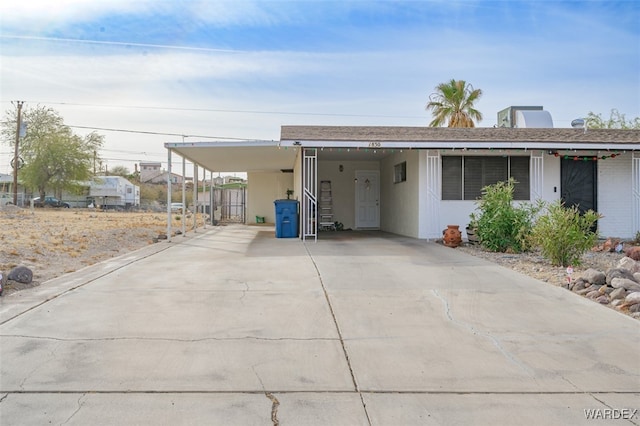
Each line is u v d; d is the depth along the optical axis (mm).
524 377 3861
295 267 8500
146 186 74812
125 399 3420
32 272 7539
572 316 5527
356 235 15625
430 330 5012
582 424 3145
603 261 9734
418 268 8414
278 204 14430
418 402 3436
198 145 13008
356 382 3752
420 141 12586
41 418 3143
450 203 13758
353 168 19109
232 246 12086
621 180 14281
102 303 5918
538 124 17453
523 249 10453
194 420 3150
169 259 9633
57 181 45000
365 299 6207
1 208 28391
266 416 3217
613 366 4086
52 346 4414
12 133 45531
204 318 5340
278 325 5125
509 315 5559
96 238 13547
